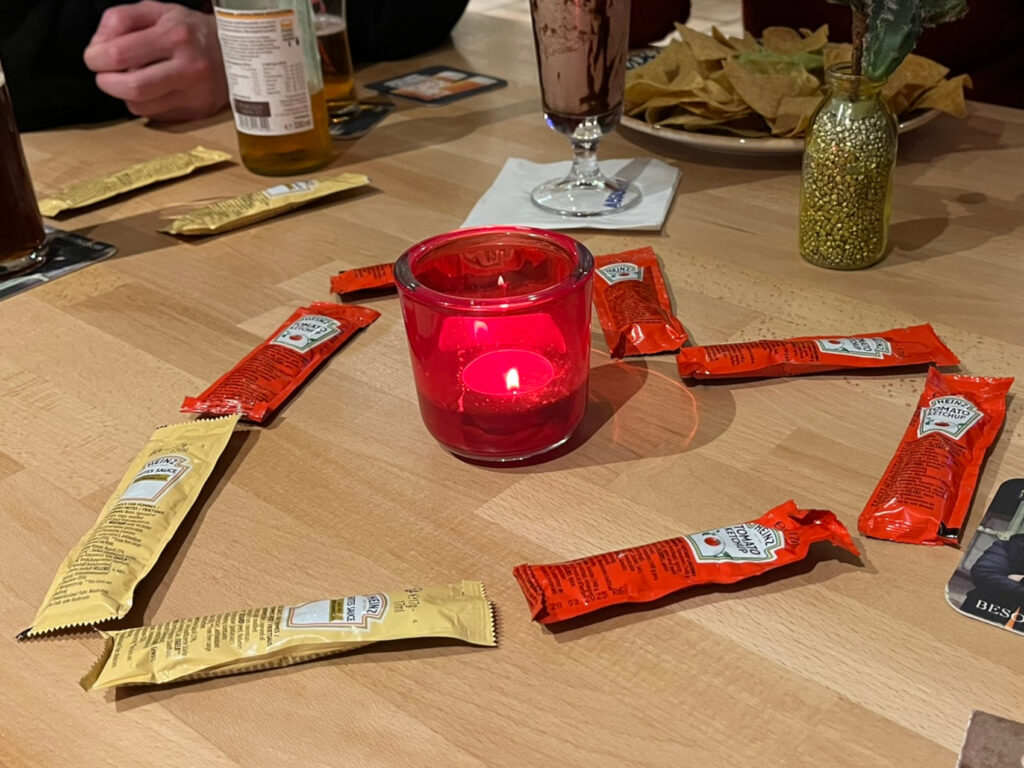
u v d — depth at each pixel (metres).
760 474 0.31
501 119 0.63
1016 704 0.23
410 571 0.28
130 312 0.43
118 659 0.25
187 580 0.28
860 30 0.39
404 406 0.36
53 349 0.41
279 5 0.53
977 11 0.76
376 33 0.74
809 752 0.22
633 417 0.35
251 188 0.56
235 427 0.35
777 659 0.25
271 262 0.47
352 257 0.47
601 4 0.45
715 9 1.68
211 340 0.41
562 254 0.32
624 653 0.25
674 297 0.42
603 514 0.30
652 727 0.23
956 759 0.22
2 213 0.45
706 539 0.28
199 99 0.66
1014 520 0.28
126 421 0.36
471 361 0.31
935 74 0.54
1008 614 0.26
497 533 0.30
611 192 0.51
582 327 0.31
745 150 0.52
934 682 0.24
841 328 0.39
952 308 0.40
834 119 0.41
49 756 0.23
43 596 0.28
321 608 0.26
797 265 0.44
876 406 0.34
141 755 0.23
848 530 0.29
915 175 0.52
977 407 0.32
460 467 0.33
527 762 0.23
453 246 0.33
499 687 0.25
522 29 0.82
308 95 0.55
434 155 0.58
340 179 0.54
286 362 0.38
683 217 0.49
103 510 0.31
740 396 0.35
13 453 0.34
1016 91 0.73
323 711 0.24
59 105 0.65
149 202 0.54
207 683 0.25
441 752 0.23
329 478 0.32
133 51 0.63
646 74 0.57
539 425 0.31
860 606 0.26
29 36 0.63
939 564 0.27
